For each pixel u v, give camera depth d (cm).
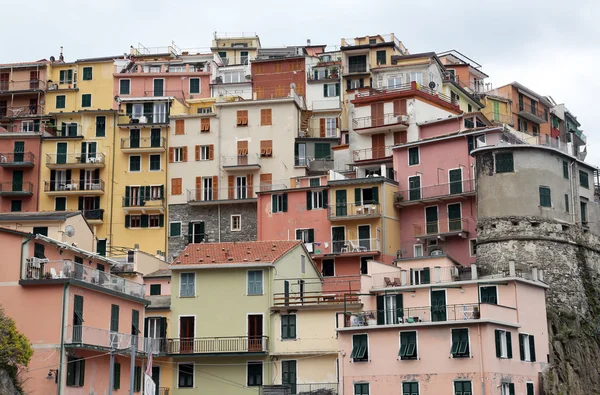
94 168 11094
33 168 11075
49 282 5966
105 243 10862
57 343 5888
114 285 6650
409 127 10369
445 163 9481
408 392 6931
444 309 7231
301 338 7688
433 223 9419
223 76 12888
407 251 9575
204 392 7744
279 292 7969
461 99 12088
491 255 8400
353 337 7262
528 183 8462
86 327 6044
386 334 7119
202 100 12081
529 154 8525
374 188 9631
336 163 10900
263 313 7819
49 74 12412
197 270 8038
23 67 12388
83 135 11238
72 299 6031
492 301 7269
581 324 8231
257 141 10988
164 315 7981
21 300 5988
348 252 9475
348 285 9275
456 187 9338
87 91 12225
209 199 10856
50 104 12162
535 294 7562
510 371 6938
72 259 6744
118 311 6700
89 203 11025
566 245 8469
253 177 10894
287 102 11038
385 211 9550
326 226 9744
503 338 6944
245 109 11088
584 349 8006
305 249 8588
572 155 8844
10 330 5500
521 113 12938
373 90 11081
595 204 9138
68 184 11006
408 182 9744
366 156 10488
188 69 12700
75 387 5975
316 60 12825
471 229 9162
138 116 11256
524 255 8288
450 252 9269
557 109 14138
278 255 8050
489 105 12625
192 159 11012
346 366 7231
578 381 7694
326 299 8131
